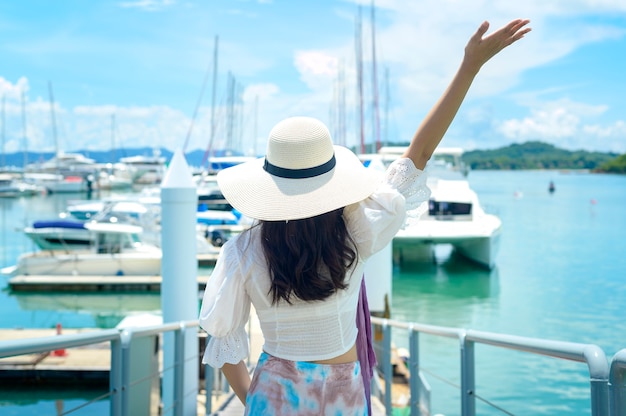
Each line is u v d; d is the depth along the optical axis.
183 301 6.80
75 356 12.33
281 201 1.65
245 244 1.72
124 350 3.39
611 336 15.14
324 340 1.70
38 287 23.23
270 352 1.74
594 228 43.84
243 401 1.86
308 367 1.69
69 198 76.44
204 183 39.88
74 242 27.25
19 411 10.95
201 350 9.73
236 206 1.68
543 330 16.00
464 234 25.36
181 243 6.79
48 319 19.55
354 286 1.74
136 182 86.06
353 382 1.72
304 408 1.68
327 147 1.70
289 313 1.69
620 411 1.63
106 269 24.11
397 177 1.80
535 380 10.91
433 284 23.73
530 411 9.60
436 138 1.79
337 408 1.69
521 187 126.62
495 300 20.25
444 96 1.76
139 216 29.69
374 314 9.88
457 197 27.09
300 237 1.66
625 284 22.17
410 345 4.73
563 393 10.29
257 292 1.70
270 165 1.71
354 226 1.74
